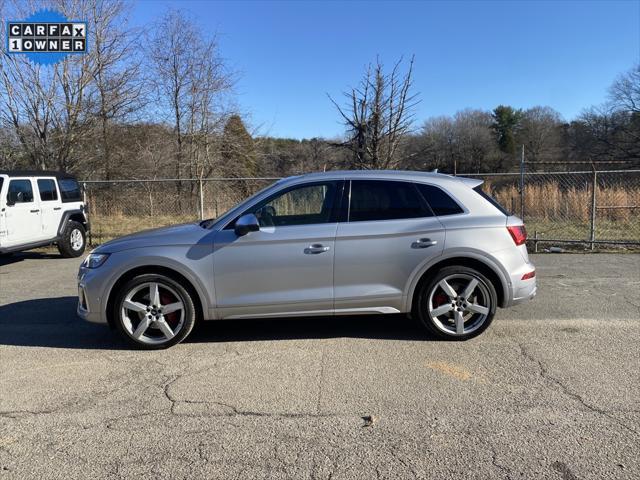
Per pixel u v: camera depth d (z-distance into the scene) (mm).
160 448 3043
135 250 4641
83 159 20609
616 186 15352
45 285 8016
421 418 3346
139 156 23172
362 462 2859
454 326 4828
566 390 3717
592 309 5902
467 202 4844
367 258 4676
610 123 52906
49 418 3439
